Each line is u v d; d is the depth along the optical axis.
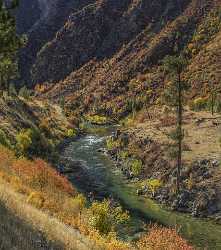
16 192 25.78
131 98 146.88
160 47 168.88
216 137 63.38
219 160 51.31
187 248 30.39
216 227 41.81
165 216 44.59
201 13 174.62
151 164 59.25
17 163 38.91
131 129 79.38
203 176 49.47
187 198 47.50
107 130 110.44
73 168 62.59
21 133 57.72
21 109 80.00
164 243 30.38
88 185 54.97
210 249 36.53
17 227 15.16
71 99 166.12
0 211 16.00
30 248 13.80
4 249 12.34
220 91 122.25
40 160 48.84
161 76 150.38
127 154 67.88
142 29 190.88
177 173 49.66
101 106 151.50
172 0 190.38
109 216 32.50
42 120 88.00
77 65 195.00
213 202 45.34
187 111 92.00
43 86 190.25
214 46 149.50
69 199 34.44
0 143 45.53
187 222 43.09
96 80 174.12
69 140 90.31
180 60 52.88
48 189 35.72
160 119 84.50
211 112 91.00
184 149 57.91
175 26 174.12
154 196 50.53
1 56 20.80
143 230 38.59
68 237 18.89
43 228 17.45
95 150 79.88
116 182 57.00
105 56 190.62
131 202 48.81
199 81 131.62
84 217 29.72
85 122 130.00
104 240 25.33
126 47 183.25
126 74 164.75
